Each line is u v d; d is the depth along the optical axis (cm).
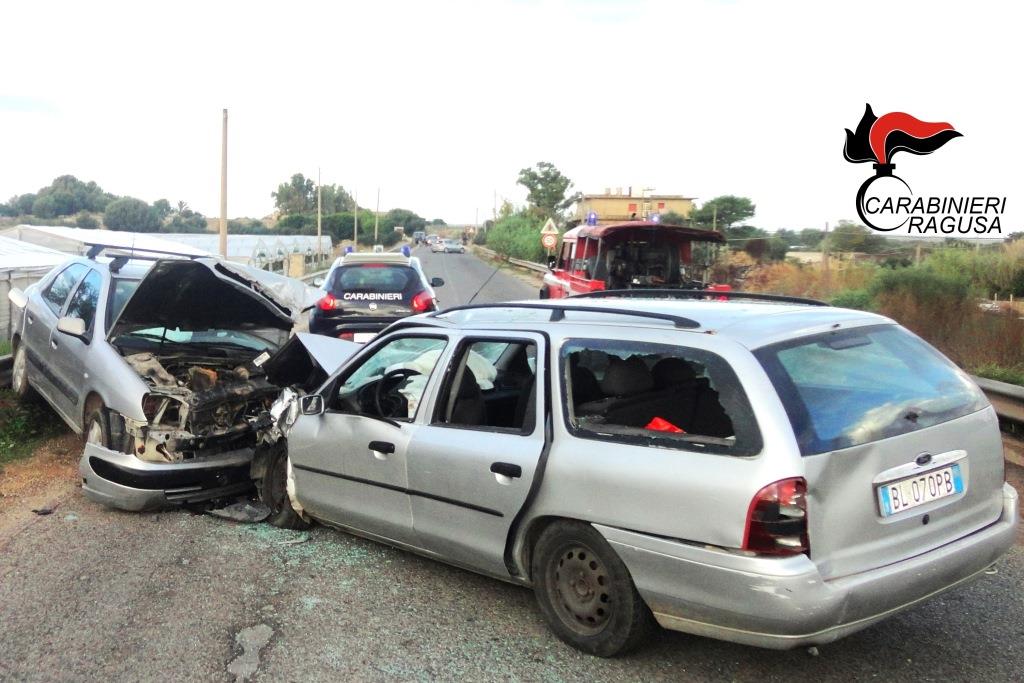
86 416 665
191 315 700
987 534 366
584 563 380
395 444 462
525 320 436
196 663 378
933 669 371
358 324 1209
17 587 464
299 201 13025
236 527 571
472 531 425
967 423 372
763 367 338
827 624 315
